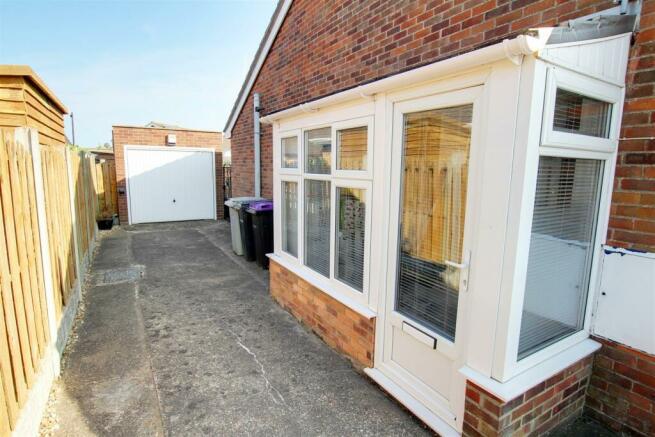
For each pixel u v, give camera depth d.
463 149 2.21
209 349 3.55
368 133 2.92
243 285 5.52
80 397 2.77
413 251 2.65
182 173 11.70
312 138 3.80
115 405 2.69
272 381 3.03
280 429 2.47
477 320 2.11
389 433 2.44
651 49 2.05
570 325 2.42
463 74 2.13
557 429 2.34
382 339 2.96
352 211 3.25
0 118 3.11
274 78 6.50
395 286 2.80
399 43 3.56
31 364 2.37
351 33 4.27
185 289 5.30
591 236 2.36
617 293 2.28
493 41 2.70
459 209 2.27
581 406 2.46
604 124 2.21
